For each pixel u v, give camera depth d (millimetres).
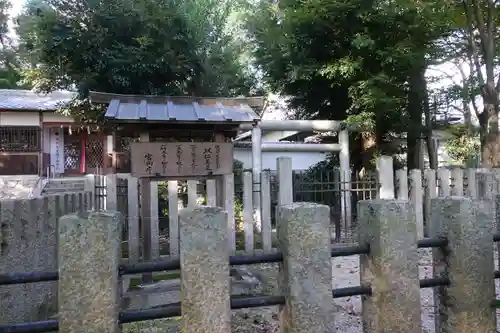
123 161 14211
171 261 1725
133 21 9102
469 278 1996
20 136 15156
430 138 11289
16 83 19469
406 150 10797
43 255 3523
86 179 5961
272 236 7586
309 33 9094
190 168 4789
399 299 1880
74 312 1547
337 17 8750
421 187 7309
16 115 15102
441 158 16906
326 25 8828
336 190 7352
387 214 1891
